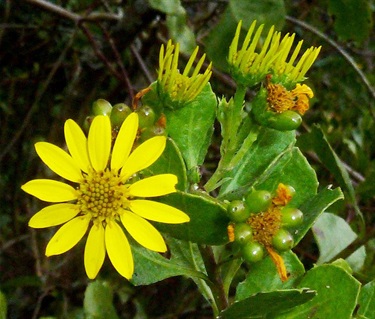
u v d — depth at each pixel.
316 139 0.17
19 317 0.29
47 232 0.32
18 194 0.35
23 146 0.35
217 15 0.33
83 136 0.11
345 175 0.17
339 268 0.12
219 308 0.13
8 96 0.35
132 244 0.13
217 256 0.15
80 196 0.11
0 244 0.34
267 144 0.13
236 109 0.12
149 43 0.29
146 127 0.12
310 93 0.12
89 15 0.28
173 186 0.11
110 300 0.17
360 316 0.13
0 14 0.35
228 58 0.12
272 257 0.11
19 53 0.34
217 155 0.32
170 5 0.20
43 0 0.28
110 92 0.30
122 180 0.11
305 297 0.11
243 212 0.11
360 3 0.25
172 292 0.30
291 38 0.12
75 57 0.32
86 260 0.11
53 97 0.35
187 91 0.12
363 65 0.40
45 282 0.29
